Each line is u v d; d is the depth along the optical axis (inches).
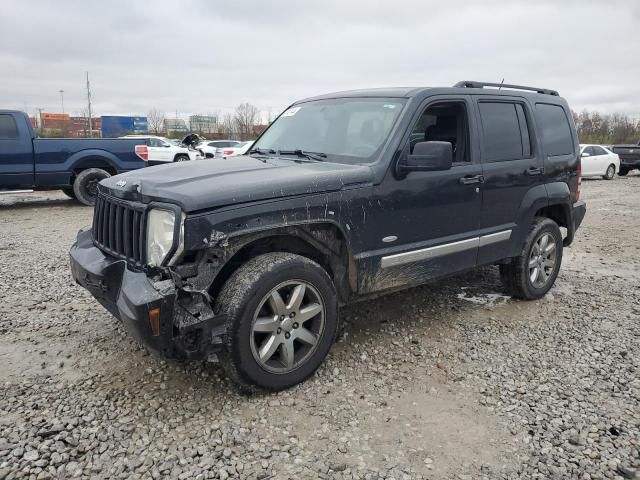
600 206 526.0
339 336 172.7
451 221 170.6
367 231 147.8
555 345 169.3
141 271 125.4
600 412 129.4
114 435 115.8
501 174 185.2
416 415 127.3
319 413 126.7
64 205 481.7
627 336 177.3
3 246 296.4
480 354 161.9
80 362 149.6
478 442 117.0
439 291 221.6
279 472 105.7
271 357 135.5
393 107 164.1
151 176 139.9
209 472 105.0
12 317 182.4
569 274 258.2
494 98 188.7
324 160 161.5
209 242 119.2
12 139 429.7
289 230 134.9
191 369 145.8
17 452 108.7
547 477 106.1
